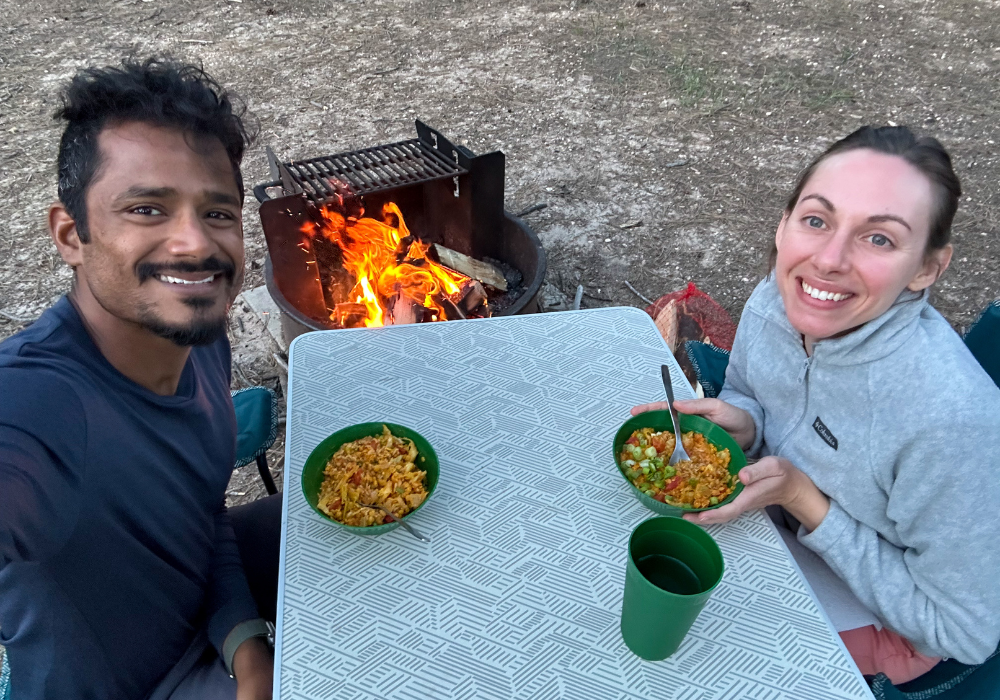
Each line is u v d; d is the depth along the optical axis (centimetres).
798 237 126
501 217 299
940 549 120
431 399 153
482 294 270
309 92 512
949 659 129
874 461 129
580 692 100
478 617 110
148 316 108
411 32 607
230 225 113
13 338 109
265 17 635
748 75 522
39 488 100
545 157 437
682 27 603
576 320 180
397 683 101
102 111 99
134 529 118
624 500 130
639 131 461
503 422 147
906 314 125
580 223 380
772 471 126
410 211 313
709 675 103
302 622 108
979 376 120
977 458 115
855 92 494
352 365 163
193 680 130
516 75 534
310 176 271
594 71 536
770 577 118
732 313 316
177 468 127
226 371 153
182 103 101
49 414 102
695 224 378
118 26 610
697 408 147
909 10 623
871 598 128
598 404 153
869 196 116
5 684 128
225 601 135
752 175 415
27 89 509
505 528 124
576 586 114
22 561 103
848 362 130
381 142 448
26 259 353
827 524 131
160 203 102
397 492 124
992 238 355
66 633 114
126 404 115
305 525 125
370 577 116
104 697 122
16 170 422
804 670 104
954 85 497
